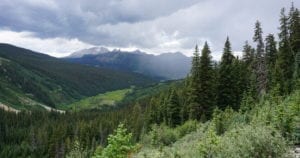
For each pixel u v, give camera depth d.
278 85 46.50
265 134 11.10
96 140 117.12
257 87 63.38
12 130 163.25
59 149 109.56
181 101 77.81
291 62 66.19
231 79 62.53
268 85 62.38
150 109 94.75
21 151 134.25
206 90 61.94
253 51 85.38
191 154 13.04
